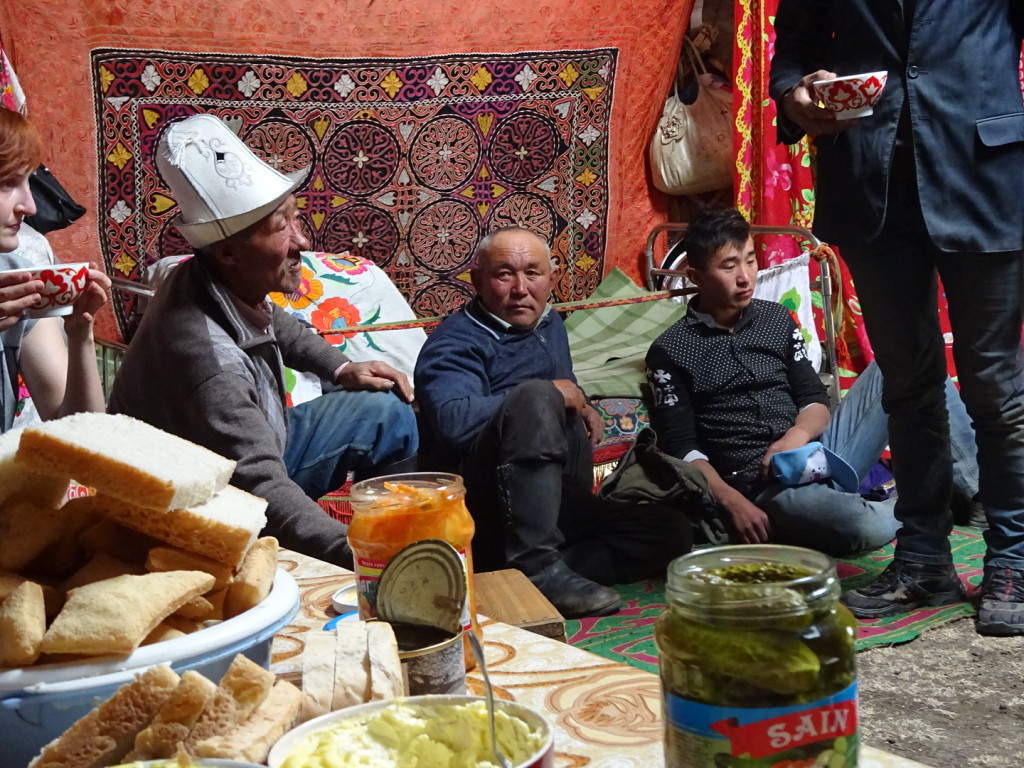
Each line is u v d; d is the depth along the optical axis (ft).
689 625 1.87
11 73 10.92
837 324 14.65
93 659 2.34
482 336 9.89
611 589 9.25
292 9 12.90
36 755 2.31
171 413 6.68
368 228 14.10
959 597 8.60
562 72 14.53
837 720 1.82
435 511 3.08
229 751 2.11
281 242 6.82
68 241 12.39
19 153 5.76
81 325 6.02
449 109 14.06
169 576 2.50
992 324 7.61
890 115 7.50
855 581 9.48
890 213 7.79
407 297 14.55
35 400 6.89
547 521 8.76
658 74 15.20
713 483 10.54
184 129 6.72
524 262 9.92
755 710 1.78
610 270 15.74
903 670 7.43
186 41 12.44
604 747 2.58
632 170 15.58
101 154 12.32
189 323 6.65
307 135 13.42
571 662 3.16
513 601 4.69
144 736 2.18
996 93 7.34
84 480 2.52
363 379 8.60
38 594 2.42
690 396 11.09
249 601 2.69
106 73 12.13
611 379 12.24
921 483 8.46
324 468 8.38
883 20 7.49
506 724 2.19
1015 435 7.79
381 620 2.88
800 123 7.66
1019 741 6.29
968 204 7.38
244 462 6.41
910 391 8.27
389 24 13.44
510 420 8.74
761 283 14.02
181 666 2.39
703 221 11.00
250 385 6.70
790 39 8.04
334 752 2.14
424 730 2.22
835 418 11.24
